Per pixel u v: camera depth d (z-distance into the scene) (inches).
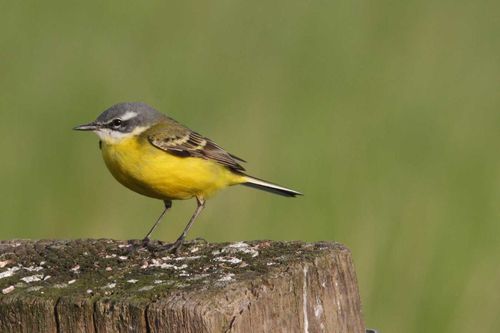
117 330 244.8
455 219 559.8
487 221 561.3
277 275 266.2
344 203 568.1
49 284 269.3
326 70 657.0
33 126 613.9
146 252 315.3
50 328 250.8
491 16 720.3
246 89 636.1
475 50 688.4
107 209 581.9
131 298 248.5
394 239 549.6
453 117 625.9
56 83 636.7
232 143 597.0
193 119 609.9
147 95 621.0
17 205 576.4
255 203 572.4
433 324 523.2
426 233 552.1
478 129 625.3
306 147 599.2
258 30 693.9
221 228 562.3
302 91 637.3
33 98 627.8
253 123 612.4
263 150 590.2
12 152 599.5
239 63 660.7
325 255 286.7
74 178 595.5
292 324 266.5
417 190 573.9
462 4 733.3
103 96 624.1
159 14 706.8
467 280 535.2
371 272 538.9
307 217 563.8
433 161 598.5
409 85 649.0
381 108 626.5
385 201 568.4
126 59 654.5
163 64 653.3
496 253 546.6
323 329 279.3
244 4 728.3
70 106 624.1
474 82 660.7
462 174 590.9
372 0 724.7
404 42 685.9
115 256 310.8
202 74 643.5
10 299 254.2
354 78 655.1
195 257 300.2
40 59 655.8
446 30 703.7
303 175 582.6
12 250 320.5
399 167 591.5
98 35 683.4
